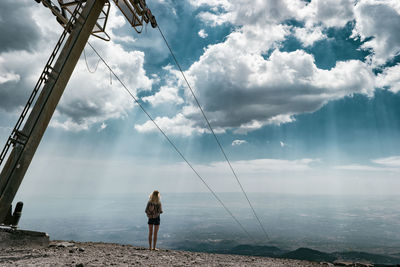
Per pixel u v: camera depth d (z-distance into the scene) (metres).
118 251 7.05
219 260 6.68
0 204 6.13
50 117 6.73
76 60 7.17
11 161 6.37
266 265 6.34
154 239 8.05
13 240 6.37
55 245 7.16
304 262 7.54
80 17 7.34
